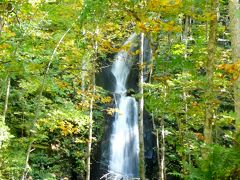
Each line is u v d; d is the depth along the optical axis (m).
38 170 13.53
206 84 5.70
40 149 14.13
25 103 11.25
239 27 6.69
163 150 12.12
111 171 15.70
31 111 11.84
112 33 12.05
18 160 8.84
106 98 11.93
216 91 6.16
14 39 8.44
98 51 12.15
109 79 18.41
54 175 13.52
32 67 8.83
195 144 9.12
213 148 2.12
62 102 10.91
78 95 12.71
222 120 8.23
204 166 2.08
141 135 9.78
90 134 11.11
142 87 9.52
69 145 14.85
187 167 2.18
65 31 9.70
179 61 6.28
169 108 8.19
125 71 20.00
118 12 5.50
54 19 9.05
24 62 8.73
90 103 11.27
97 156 15.80
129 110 17.73
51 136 14.54
